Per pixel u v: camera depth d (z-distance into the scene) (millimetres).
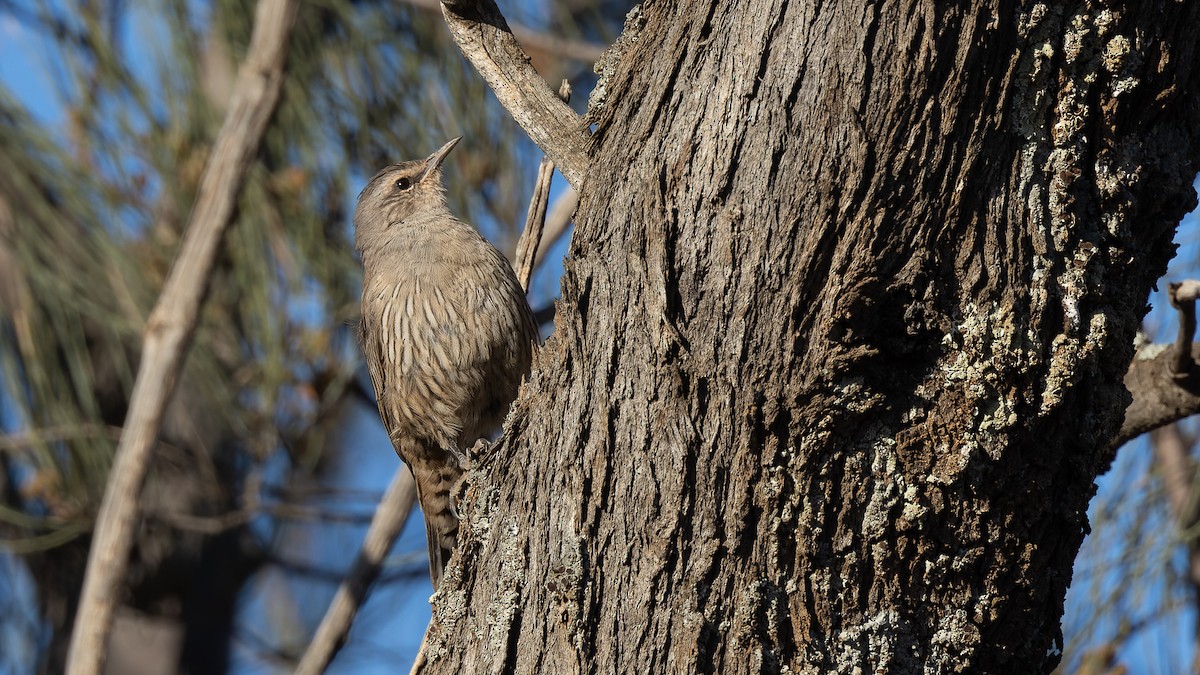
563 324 5410
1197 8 5074
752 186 5020
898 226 4918
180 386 12352
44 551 12602
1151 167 5109
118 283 10609
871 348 4887
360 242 9875
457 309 9055
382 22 10492
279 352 10570
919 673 4961
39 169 10250
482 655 5309
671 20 5402
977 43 4891
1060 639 5246
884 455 4938
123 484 9133
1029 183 4969
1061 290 4988
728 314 5008
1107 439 5133
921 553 4961
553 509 5230
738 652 4922
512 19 10672
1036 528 5062
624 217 5230
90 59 10297
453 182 10430
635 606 5012
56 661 12570
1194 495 7883
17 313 10453
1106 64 4973
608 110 5500
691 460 5000
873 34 4930
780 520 4930
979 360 4922
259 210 10438
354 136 10664
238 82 9500
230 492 12383
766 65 5051
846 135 4930
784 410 4934
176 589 13469
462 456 9328
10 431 11453
